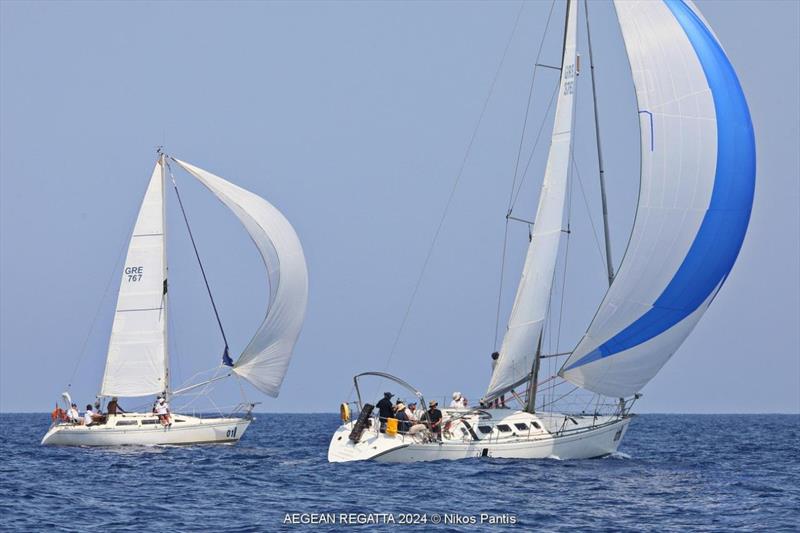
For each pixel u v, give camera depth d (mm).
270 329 167125
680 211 120375
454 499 97312
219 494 101312
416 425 118875
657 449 178625
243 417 159125
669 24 122750
